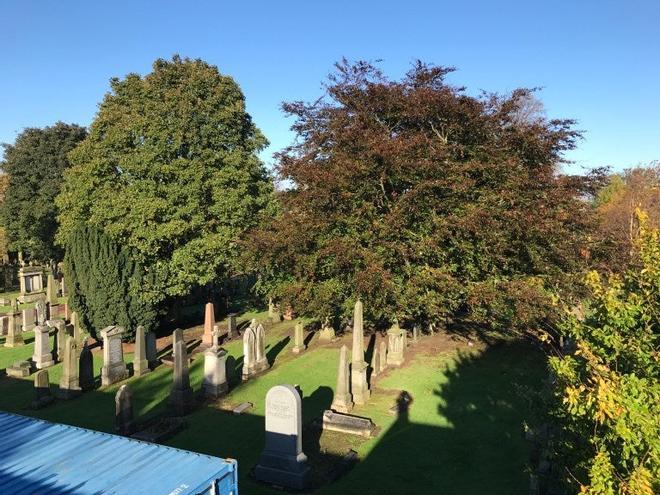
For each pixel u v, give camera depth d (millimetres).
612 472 5344
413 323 22125
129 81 25672
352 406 14938
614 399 5133
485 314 19422
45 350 20594
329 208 19344
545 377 16969
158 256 24922
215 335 16578
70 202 25891
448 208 18047
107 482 6180
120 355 18625
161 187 24016
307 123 22562
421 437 12977
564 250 18203
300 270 19766
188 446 12789
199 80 25609
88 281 22484
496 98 20828
